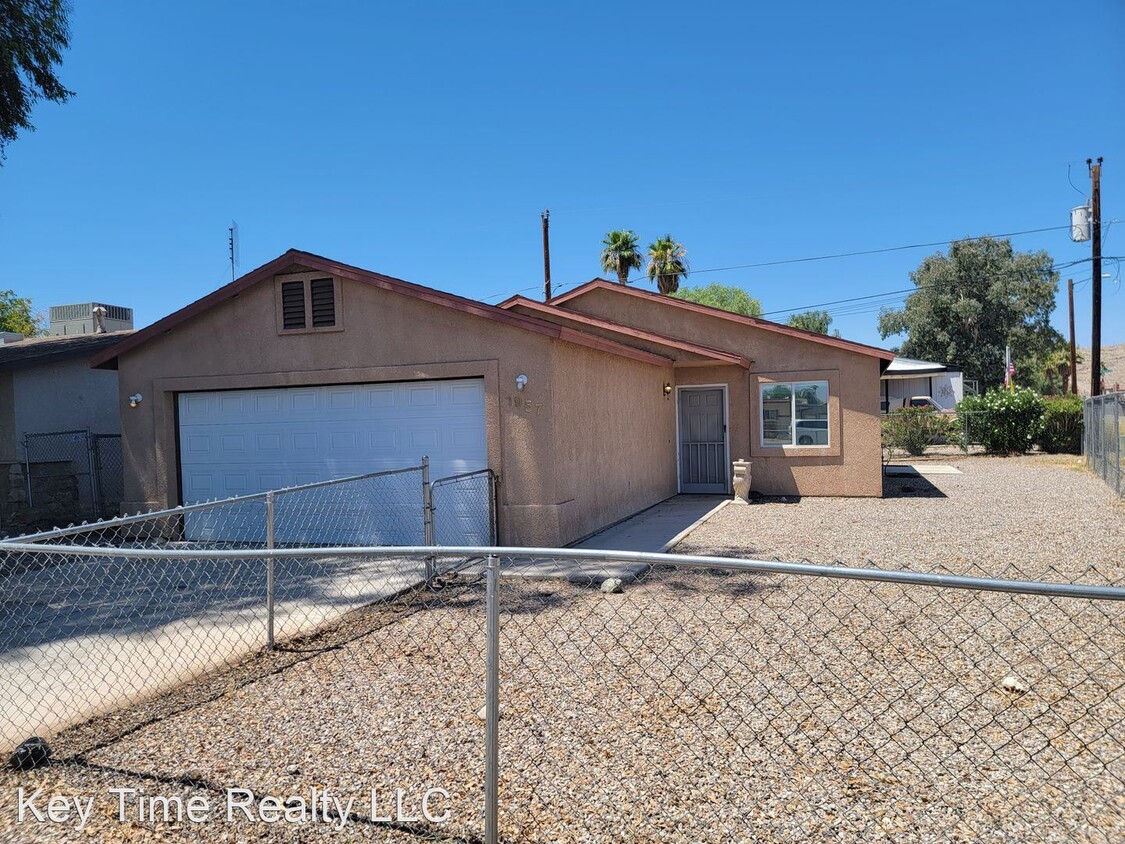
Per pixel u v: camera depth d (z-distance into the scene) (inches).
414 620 263.3
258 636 250.7
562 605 276.4
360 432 433.7
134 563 387.5
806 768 145.3
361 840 127.7
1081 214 973.8
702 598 279.7
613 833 125.7
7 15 543.2
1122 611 246.2
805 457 619.2
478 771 148.6
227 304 453.7
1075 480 679.7
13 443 619.2
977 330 1731.1
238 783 148.8
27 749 160.4
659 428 604.7
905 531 430.3
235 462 460.1
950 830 123.4
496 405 398.9
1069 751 149.4
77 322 924.0
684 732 162.4
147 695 199.8
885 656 207.2
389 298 419.2
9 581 352.8
